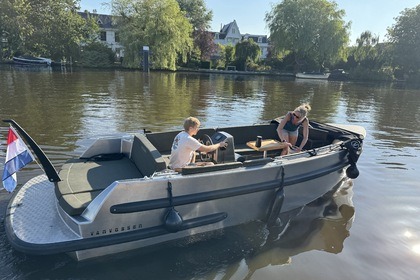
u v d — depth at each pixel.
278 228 4.43
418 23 45.09
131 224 3.52
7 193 4.65
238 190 4.02
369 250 4.03
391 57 47.00
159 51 35.28
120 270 3.45
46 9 39.66
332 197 5.44
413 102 20.20
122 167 4.52
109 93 16.89
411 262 3.83
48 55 39.94
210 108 13.97
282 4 45.62
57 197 3.72
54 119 10.10
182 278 3.41
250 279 3.45
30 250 3.16
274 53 50.38
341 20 44.03
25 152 3.79
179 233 3.88
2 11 35.84
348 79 44.78
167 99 15.88
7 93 15.34
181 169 3.89
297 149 5.55
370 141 9.30
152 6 36.12
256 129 6.26
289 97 20.03
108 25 52.44
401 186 5.98
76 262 3.47
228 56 50.31
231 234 4.18
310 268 3.65
